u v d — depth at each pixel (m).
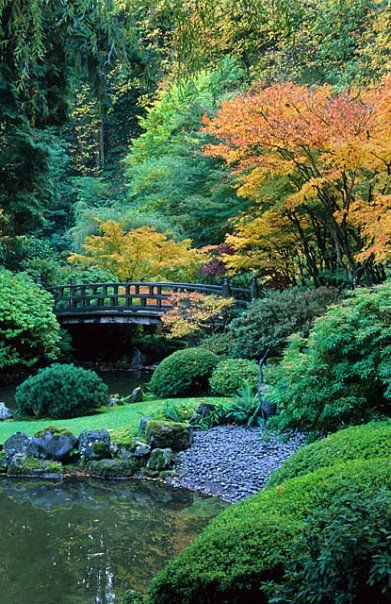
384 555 1.73
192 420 8.09
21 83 3.89
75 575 4.23
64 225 25.89
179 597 2.45
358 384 4.70
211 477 6.52
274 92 8.59
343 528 1.85
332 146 8.26
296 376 4.96
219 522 2.95
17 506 5.86
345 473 2.92
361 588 1.82
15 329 12.92
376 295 4.88
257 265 12.09
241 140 9.10
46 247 18.73
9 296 12.88
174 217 15.70
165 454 6.95
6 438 7.55
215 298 12.41
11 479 6.81
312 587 1.88
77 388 9.02
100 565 4.40
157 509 5.74
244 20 5.15
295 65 10.88
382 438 3.57
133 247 15.73
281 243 11.66
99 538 4.96
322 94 8.52
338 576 1.82
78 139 27.41
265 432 7.60
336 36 9.84
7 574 4.25
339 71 10.10
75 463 7.16
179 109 17.86
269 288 12.84
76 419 8.61
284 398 5.00
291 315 9.80
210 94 16.47
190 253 14.67
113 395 11.00
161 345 16.05
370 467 2.91
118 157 28.98
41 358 13.80
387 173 8.66
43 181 15.25
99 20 4.14
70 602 3.82
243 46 9.13
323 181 9.04
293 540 2.25
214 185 13.75
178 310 12.04
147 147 22.30
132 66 4.44
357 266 10.34
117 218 18.31
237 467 6.67
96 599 3.86
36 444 7.21
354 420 4.69
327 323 4.86
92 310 14.86
